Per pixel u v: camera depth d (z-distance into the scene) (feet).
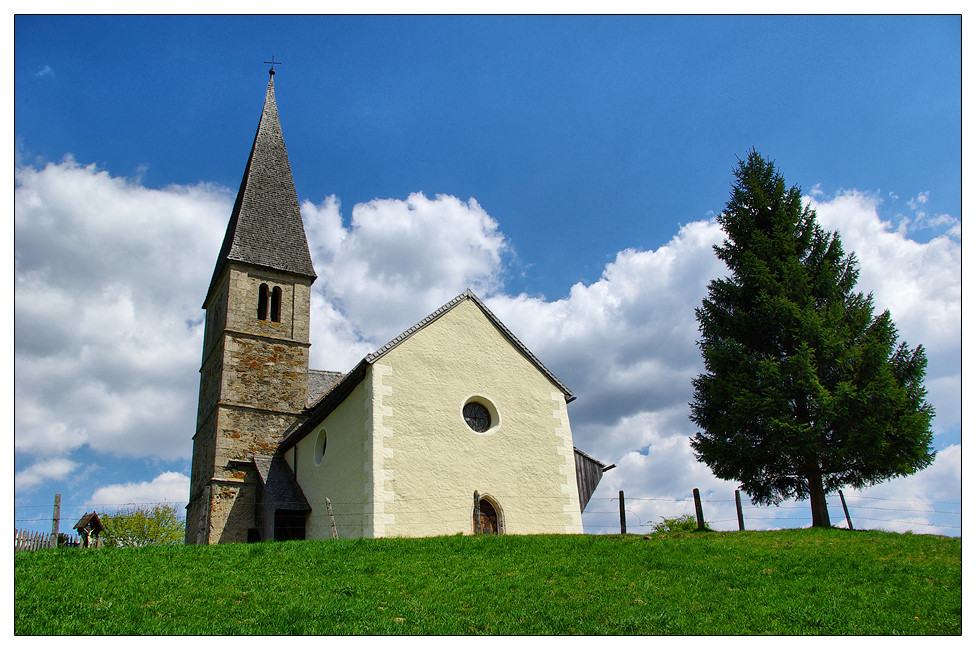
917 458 66.80
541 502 66.85
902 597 37.76
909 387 69.67
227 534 86.58
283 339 100.07
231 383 94.43
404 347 65.72
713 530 64.34
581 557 46.14
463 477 63.77
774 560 45.83
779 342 75.31
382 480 59.98
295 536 76.59
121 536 148.77
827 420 68.13
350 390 67.72
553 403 71.72
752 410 70.49
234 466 90.58
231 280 99.66
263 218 106.73
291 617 33.37
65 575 38.83
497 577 41.39
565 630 33.35
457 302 70.44
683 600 37.58
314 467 76.64
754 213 81.97
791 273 75.10
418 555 46.60
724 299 79.51
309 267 106.73
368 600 36.47
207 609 34.55
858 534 58.08
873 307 74.18
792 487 74.18
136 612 33.53
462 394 66.90
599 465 77.41
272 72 123.34
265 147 114.11
